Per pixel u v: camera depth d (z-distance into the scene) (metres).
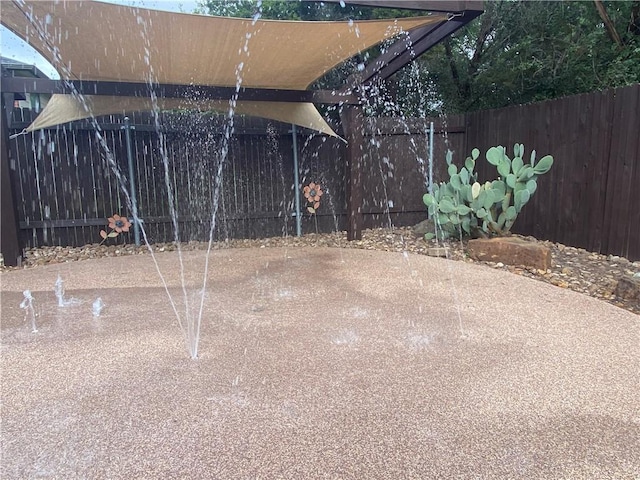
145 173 6.33
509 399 1.92
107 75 5.14
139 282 4.23
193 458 1.53
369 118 6.98
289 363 2.32
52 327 2.96
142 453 1.56
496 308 3.24
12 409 1.89
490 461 1.50
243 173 6.74
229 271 4.65
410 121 7.11
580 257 4.76
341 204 7.14
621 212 4.52
